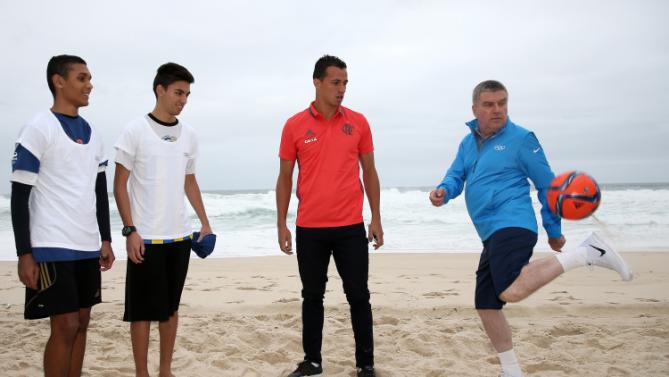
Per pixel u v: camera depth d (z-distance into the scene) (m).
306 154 3.63
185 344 4.57
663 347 4.22
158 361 4.17
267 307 6.04
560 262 2.90
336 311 5.77
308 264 3.66
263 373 3.90
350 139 3.64
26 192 2.79
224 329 5.04
